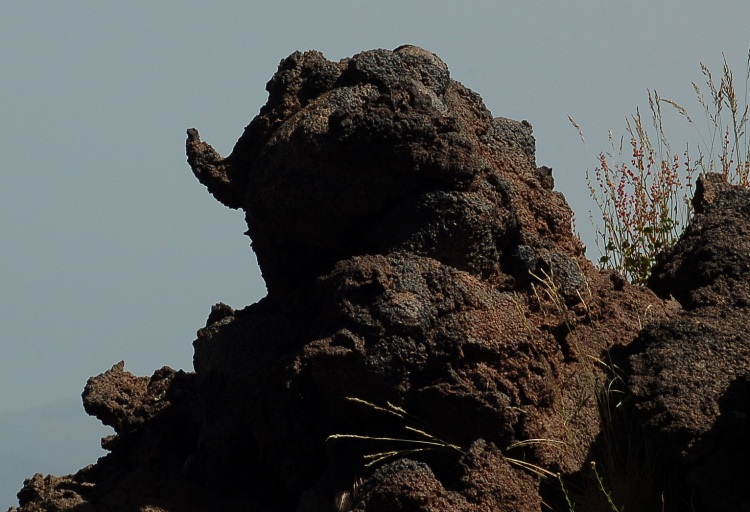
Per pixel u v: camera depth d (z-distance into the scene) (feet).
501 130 70.28
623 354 60.44
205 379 65.00
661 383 53.42
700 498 50.75
